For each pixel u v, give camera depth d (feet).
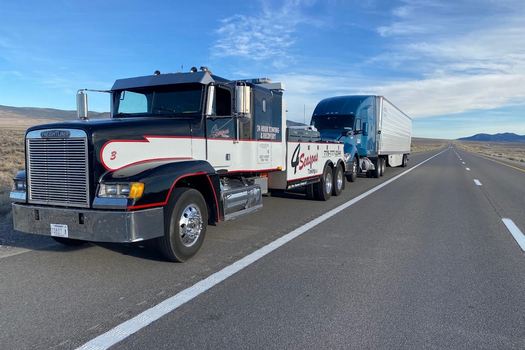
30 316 13.71
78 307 14.46
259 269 18.79
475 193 47.52
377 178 67.36
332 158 42.57
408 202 39.70
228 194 23.34
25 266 18.97
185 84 23.24
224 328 12.96
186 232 19.94
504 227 28.45
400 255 21.30
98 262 19.67
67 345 11.85
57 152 18.28
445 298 15.56
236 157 26.08
